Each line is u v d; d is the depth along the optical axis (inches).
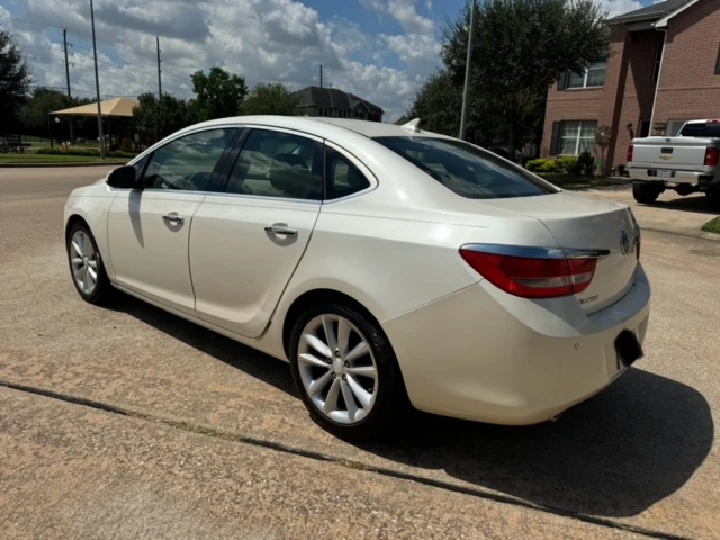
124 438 114.6
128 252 168.7
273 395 135.6
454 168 124.2
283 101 2443.4
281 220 123.1
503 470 110.0
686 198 598.2
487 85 807.1
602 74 940.6
